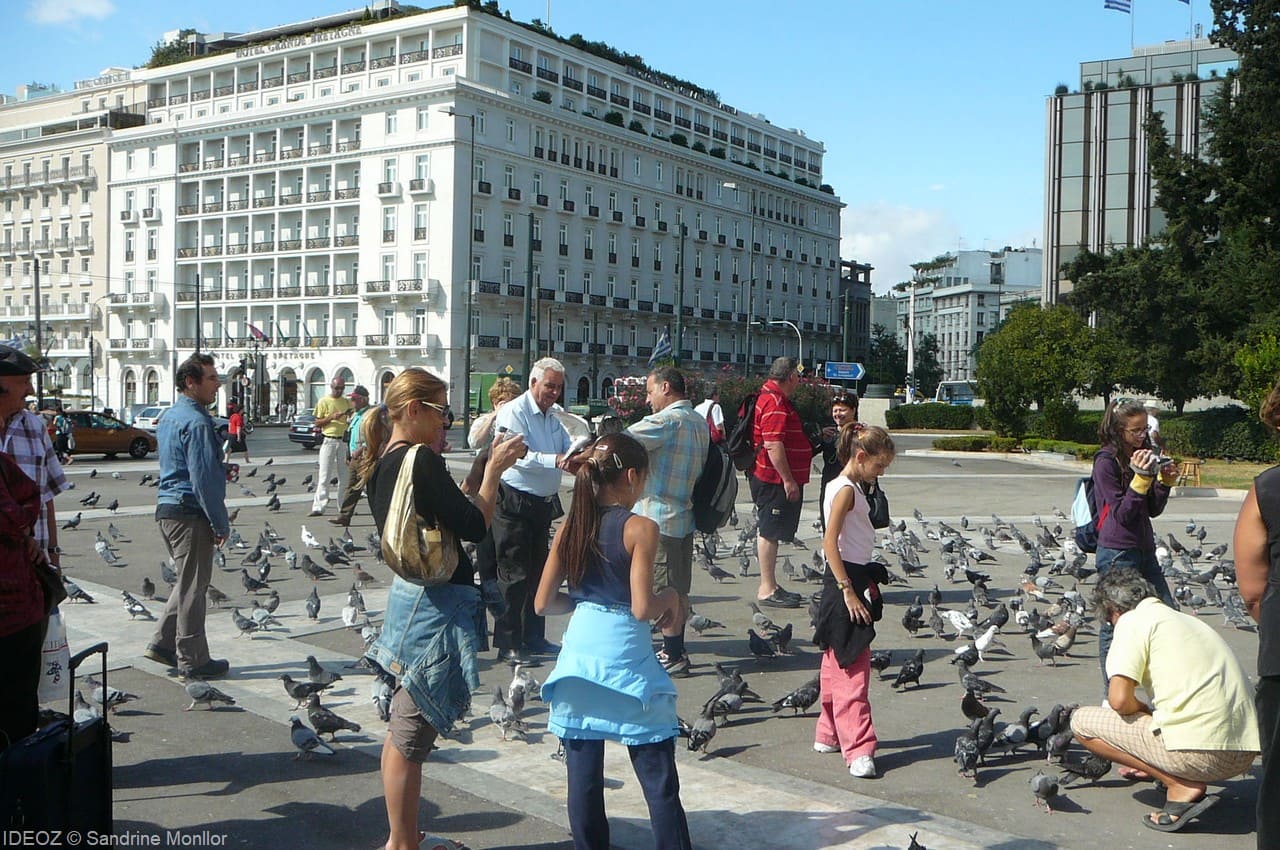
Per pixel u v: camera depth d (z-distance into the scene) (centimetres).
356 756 642
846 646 621
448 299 7662
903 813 551
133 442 3888
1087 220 6569
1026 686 821
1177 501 2414
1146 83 6694
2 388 627
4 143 9994
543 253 8419
